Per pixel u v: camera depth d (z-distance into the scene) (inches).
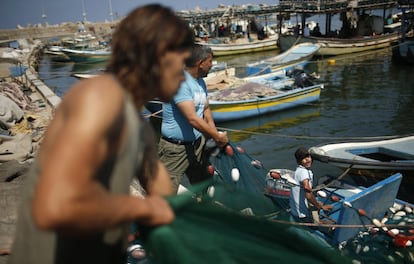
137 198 44.2
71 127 36.4
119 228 48.8
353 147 329.4
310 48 1064.2
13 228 151.7
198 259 49.4
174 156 150.2
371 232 185.3
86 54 1360.7
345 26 1462.8
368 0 1355.8
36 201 34.5
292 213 192.1
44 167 35.9
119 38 45.2
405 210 216.8
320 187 232.2
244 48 1508.4
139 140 47.2
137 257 101.2
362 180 300.7
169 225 48.1
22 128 397.7
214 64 892.6
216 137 141.4
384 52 1262.3
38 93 698.8
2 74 861.8
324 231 188.7
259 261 53.9
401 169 274.4
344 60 1181.7
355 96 736.3
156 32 44.3
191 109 139.6
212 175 137.1
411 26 1268.5
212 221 53.6
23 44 1747.0
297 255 57.9
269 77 737.0
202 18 1891.0
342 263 61.9
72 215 34.7
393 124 551.5
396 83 832.3
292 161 433.1
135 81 45.1
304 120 591.2
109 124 38.2
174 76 47.3
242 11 1854.1
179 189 150.0
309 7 1439.5
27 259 45.4
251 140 509.4
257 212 89.7
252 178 145.9
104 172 42.0
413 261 169.9
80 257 46.0
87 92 38.6
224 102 541.6
